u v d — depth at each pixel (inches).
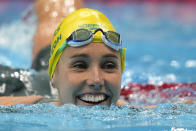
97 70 329.1
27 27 862.5
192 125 281.6
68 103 347.3
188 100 466.9
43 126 261.6
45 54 606.9
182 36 1232.8
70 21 374.9
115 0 1691.7
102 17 380.5
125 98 575.5
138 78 667.4
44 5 727.1
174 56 972.6
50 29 648.4
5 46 887.7
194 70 802.8
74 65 336.8
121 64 387.5
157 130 256.1
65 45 344.8
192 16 1480.1
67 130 247.0
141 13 1526.8
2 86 523.8
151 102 531.5
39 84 552.7
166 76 725.9
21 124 271.0
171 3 1664.6
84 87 331.9
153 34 1264.8
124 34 1247.5
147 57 977.5
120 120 293.9
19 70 579.8
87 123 275.3
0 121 283.7
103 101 340.2
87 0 1673.2
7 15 1294.3
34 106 355.6
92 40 334.3
